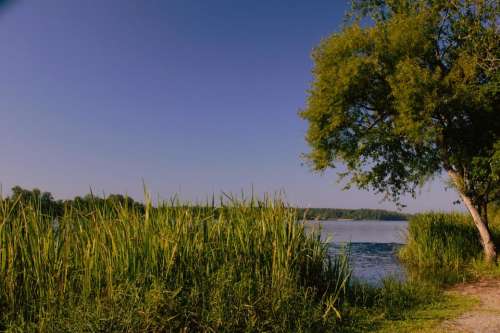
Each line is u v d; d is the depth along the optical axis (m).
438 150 17.83
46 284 6.33
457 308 9.99
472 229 19.95
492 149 16.36
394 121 17.84
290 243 8.86
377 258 22.14
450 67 18.17
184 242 7.54
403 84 15.66
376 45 17.56
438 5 17.72
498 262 16.73
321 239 10.18
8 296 6.11
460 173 18.23
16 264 6.33
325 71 18.44
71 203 7.36
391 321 8.70
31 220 6.67
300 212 9.84
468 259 17.97
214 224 8.52
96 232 7.03
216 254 8.10
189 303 6.77
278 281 7.96
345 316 8.59
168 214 7.93
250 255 8.45
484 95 16.38
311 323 7.59
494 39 16.80
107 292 6.45
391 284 11.51
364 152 18.77
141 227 7.34
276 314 7.36
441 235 19.16
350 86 17.80
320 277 9.54
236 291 7.28
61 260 6.60
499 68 16.34
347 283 10.05
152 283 6.72
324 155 19.16
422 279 14.44
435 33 17.89
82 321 5.79
